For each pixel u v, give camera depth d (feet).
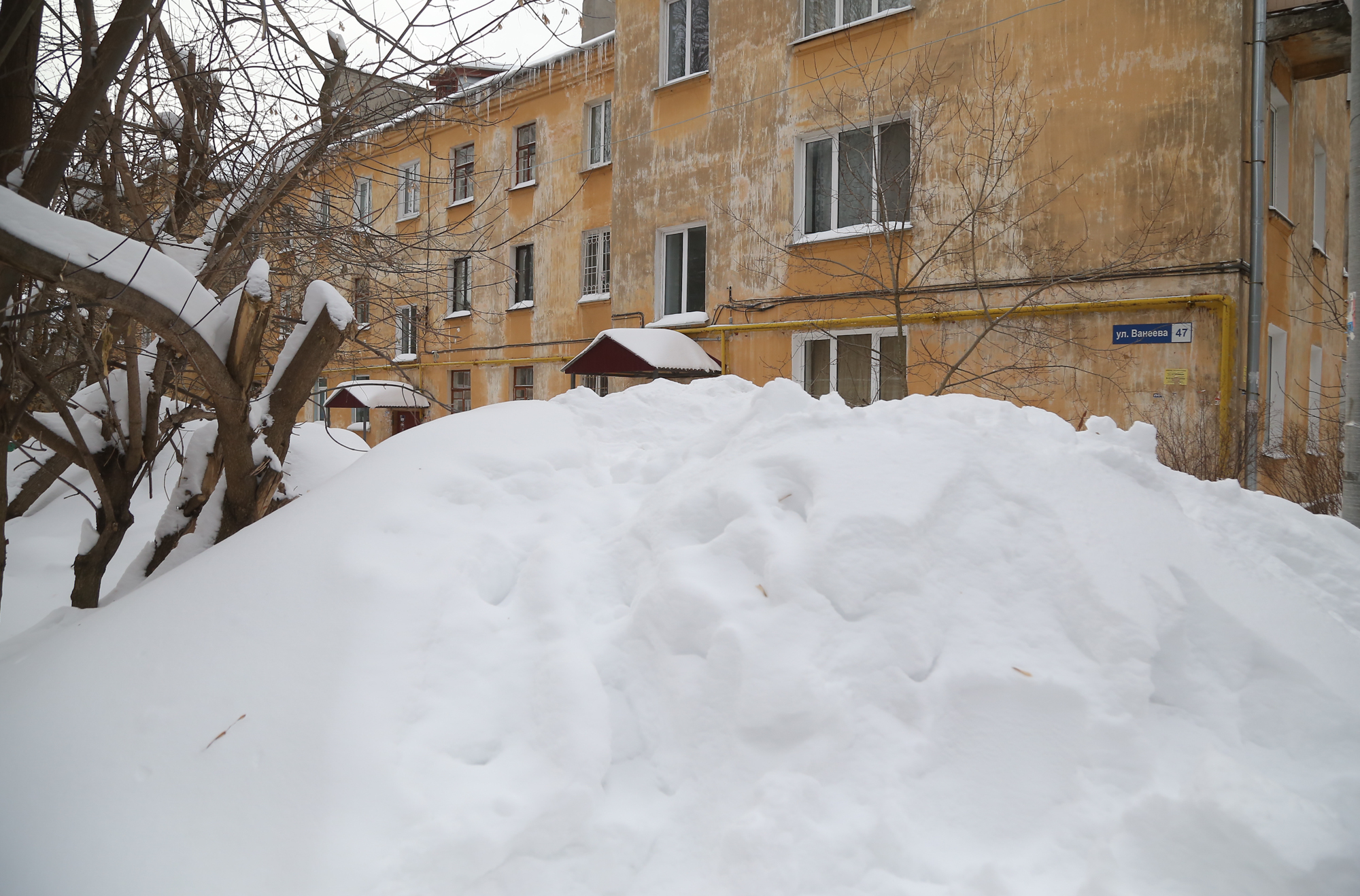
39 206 8.07
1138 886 4.84
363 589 7.68
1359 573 8.21
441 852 5.61
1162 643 6.38
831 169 32.65
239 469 10.52
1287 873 4.56
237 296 10.20
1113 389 25.61
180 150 12.28
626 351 34.04
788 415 9.00
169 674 7.23
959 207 28.50
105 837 5.99
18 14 8.81
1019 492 7.60
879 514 7.20
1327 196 37.68
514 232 48.73
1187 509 8.66
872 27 30.81
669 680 6.79
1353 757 5.68
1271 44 25.77
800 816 5.48
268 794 6.11
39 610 14.35
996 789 5.73
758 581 7.22
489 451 10.11
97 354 11.24
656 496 9.04
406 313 16.58
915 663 6.39
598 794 5.99
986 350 27.94
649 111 38.40
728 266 35.53
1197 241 24.35
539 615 7.55
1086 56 26.09
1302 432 26.18
